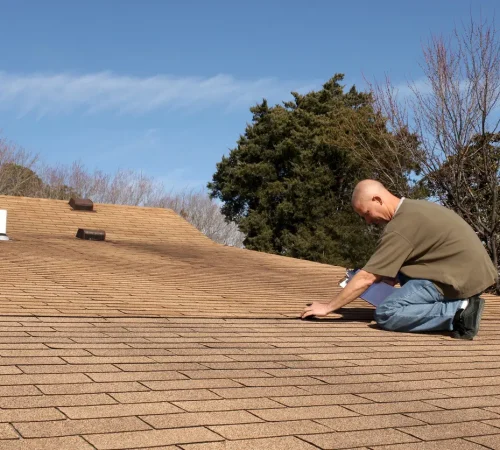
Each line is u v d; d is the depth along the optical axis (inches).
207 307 187.5
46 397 84.7
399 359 129.6
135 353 116.9
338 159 1002.1
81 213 572.4
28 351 111.5
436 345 148.8
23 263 272.4
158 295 206.8
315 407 89.5
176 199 1446.9
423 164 645.3
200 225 1456.7
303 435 76.7
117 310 168.2
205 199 1481.3
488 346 151.6
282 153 1092.5
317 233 975.0
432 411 91.5
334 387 102.3
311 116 1093.1
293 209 1027.9
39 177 1279.5
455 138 623.2
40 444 67.6
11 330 130.7
